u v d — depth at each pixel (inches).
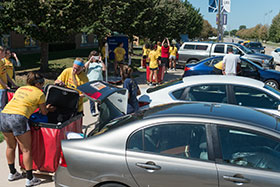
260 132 126.9
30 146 171.8
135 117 146.8
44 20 465.7
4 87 255.1
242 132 128.2
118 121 152.8
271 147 124.6
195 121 132.4
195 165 125.3
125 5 684.1
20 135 165.9
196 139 130.3
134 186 130.7
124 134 135.9
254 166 123.0
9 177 183.2
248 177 120.0
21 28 463.2
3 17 455.8
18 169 199.5
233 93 228.8
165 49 566.9
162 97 240.4
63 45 1154.0
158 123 134.8
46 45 561.6
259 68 447.5
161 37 1218.6
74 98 198.7
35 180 176.7
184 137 131.6
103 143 136.7
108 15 658.2
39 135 173.0
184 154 129.0
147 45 581.3
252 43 1411.2
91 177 134.7
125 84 232.2
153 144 132.8
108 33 604.7
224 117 134.4
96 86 193.3
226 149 126.6
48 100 197.6
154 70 501.0
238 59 386.0
